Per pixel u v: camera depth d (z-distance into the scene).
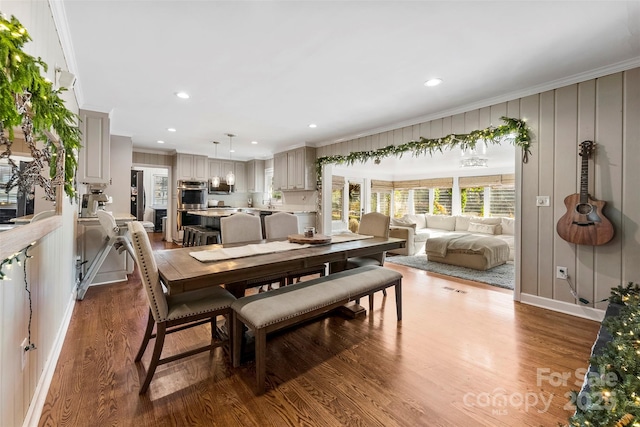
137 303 3.11
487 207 7.75
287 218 3.47
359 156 4.96
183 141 5.86
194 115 4.06
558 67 2.61
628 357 1.19
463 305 3.16
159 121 4.36
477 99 3.39
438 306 3.13
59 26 1.96
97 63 2.56
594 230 2.65
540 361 2.07
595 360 1.30
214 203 8.00
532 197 3.11
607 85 2.61
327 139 5.56
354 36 2.16
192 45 2.28
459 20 1.96
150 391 1.72
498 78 2.84
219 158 7.83
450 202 8.52
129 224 1.81
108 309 2.94
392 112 3.87
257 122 4.39
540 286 3.09
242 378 1.86
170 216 7.35
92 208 3.94
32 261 1.53
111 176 5.03
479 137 3.41
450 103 3.53
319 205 5.91
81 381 1.80
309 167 5.93
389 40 2.20
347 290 2.24
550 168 2.97
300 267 2.26
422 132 4.13
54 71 1.91
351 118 4.16
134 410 1.57
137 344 2.25
